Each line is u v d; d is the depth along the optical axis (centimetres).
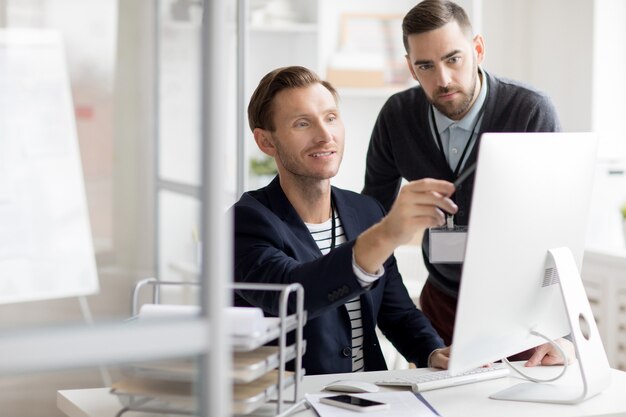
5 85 95
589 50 371
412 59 214
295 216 178
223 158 99
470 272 136
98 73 99
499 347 150
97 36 99
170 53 102
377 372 168
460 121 221
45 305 97
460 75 210
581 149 156
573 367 172
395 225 140
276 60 378
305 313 141
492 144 135
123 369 108
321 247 182
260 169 358
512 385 159
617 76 374
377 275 146
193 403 102
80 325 91
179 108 102
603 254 341
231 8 265
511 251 142
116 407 137
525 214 143
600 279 345
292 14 370
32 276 96
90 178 99
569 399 146
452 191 138
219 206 99
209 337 97
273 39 377
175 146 102
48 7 97
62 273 98
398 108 236
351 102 396
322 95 177
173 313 100
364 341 179
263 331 126
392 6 399
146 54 101
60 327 89
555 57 390
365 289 147
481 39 224
